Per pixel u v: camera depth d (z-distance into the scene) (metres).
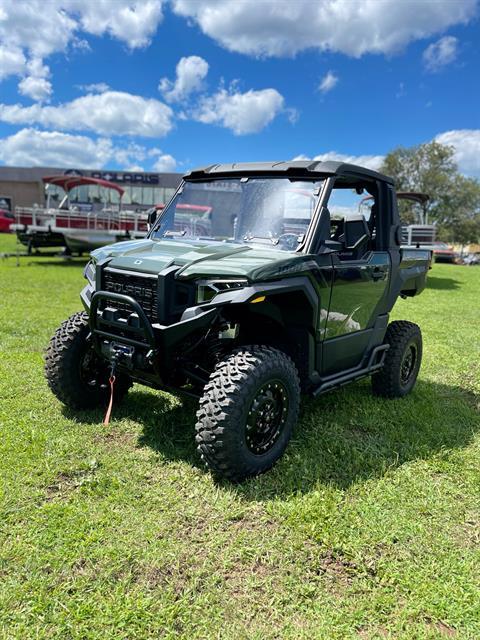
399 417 4.12
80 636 1.89
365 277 3.78
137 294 3.04
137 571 2.24
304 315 3.26
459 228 50.91
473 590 2.21
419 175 50.91
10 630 1.90
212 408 2.78
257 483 2.95
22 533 2.44
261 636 1.93
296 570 2.29
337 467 3.21
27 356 5.23
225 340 3.25
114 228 16.22
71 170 42.09
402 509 2.80
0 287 10.02
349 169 3.56
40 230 14.80
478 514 2.81
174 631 1.94
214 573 2.25
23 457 3.13
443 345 6.88
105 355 3.28
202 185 3.90
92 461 3.11
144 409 3.98
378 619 2.04
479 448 3.62
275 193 3.50
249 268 2.81
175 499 2.78
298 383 3.19
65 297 9.16
